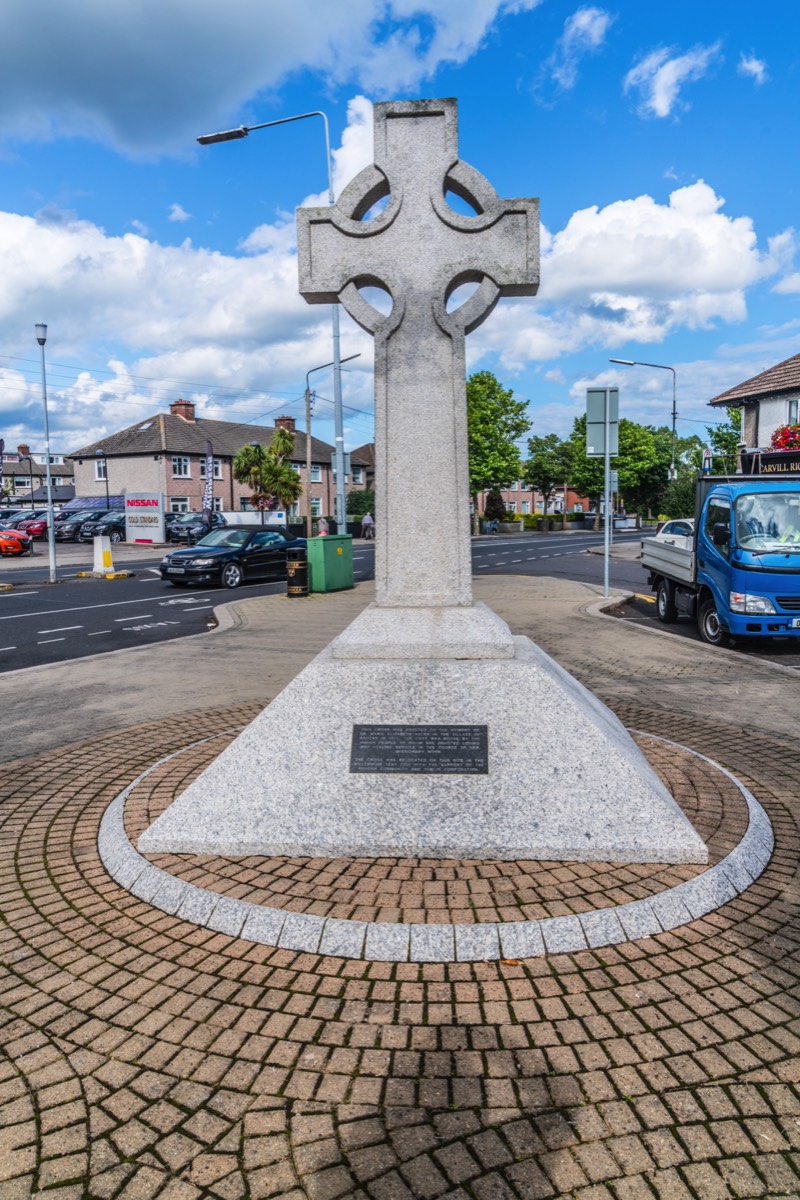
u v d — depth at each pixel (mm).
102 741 6309
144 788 4844
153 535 39656
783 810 4594
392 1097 2373
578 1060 2512
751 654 10320
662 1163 2123
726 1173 2090
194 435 55156
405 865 3674
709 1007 2768
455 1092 2385
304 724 4043
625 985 2896
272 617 13914
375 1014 2754
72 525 41688
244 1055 2570
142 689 8406
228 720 6883
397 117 4633
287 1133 2250
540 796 3822
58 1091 2439
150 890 3598
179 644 11219
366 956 3086
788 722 6707
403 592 4844
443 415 4727
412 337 4703
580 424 72000
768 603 10086
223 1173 2121
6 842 4336
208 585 20328
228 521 41125
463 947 3076
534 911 3250
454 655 4148
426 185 4629
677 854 3654
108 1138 2254
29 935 3346
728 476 11461
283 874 3615
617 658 9719
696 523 11742
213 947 3201
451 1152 2174
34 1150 2215
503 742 3928
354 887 3475
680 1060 2504
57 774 5496
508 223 4598
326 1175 2107
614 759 3857
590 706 4406
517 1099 2354
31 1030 2729
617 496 77000
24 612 15586
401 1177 2096
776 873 3785
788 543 10203
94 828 4500
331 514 63688
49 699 8023
